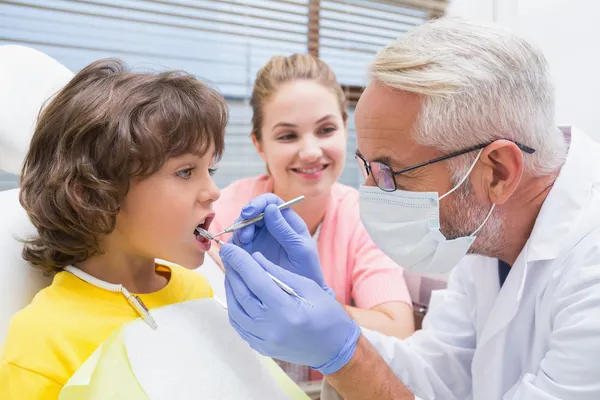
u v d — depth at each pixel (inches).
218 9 67.8
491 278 39.4
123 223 27.7
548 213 32.6
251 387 29.0
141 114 26.6
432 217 32.1
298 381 51.8
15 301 30.3
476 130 29.8
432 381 41.9
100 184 26.0
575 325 27.5
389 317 48.4
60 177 26.9
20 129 34.8
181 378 26.6
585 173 33.2
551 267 32.4
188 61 67.8
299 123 50.0
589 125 57.3
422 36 31.5
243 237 31.8
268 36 71.8
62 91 29.1
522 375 35.2
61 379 23.8
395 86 30.2
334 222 55.5
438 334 44.1
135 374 25.5
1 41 56.8
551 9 60.0
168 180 27.2
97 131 26.4
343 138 53.1
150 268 31.6
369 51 78.0
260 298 27.5
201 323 30.0
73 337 25.3
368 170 34.2
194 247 28.7
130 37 63.9
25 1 57.4
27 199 28.7
